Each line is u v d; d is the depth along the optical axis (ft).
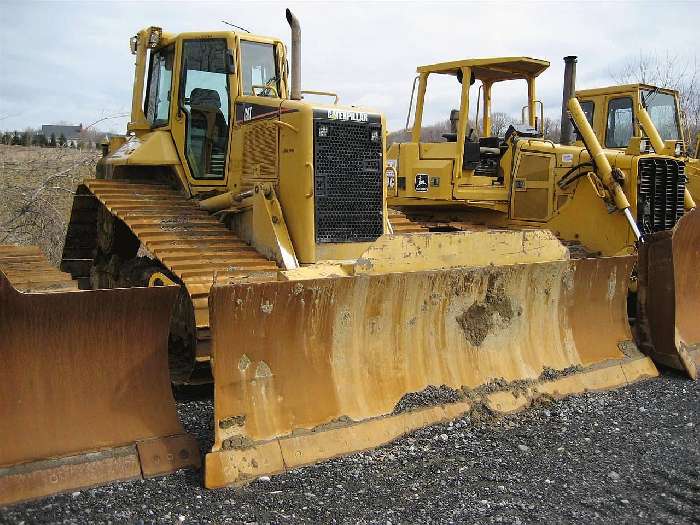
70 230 29.91
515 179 33.32
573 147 32.07
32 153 55.57
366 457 15.23
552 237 20.97
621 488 13.89
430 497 13.44
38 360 13.58
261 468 14.20
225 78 23.80
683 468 14.85
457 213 35.53
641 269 22.70
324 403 15.90
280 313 15.43
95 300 13.85
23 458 13.01
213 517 12.43
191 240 21.07
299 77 22.74
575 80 36.96
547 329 20.47
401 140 36.55
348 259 21.17
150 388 14.71
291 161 20.86
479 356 18.83
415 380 17.49
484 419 17.40
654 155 30.14
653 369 21.74
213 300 14.42
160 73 25.91
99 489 13.11
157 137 24.38
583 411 18.24
